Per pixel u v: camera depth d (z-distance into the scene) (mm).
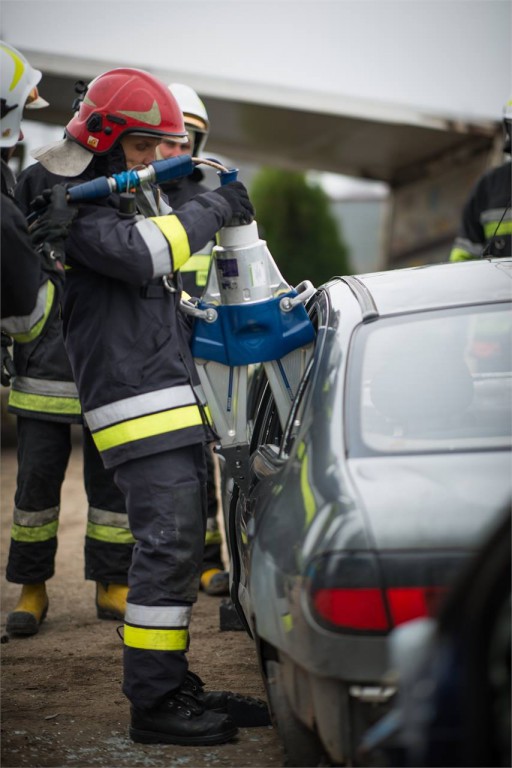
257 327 4555
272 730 4691
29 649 6441
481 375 3938
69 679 5699
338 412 3844
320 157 22266
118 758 4359
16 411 6875
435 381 3918
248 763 4238
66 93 16328
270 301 4559
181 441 4418
